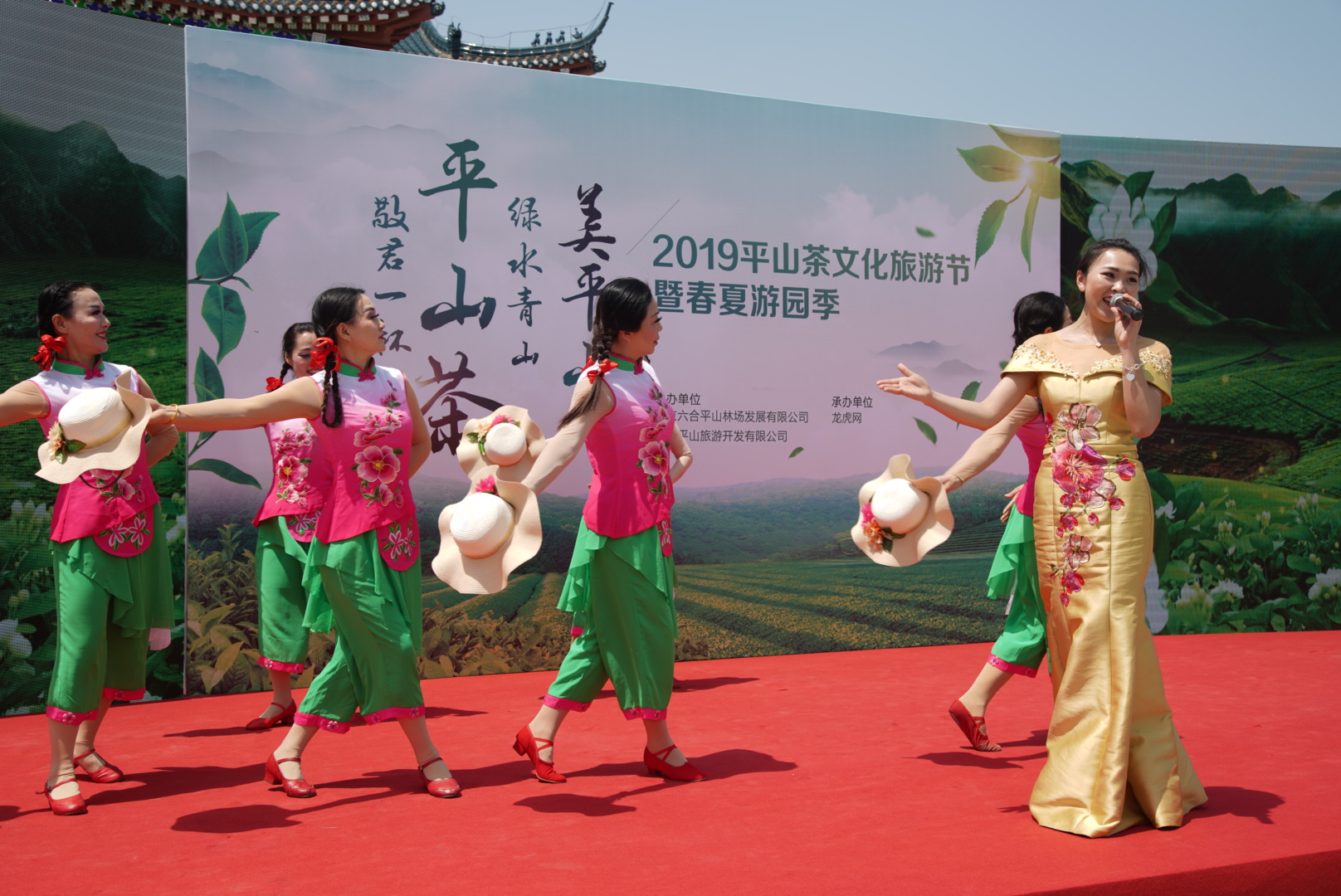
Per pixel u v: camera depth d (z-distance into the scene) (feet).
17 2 16.89
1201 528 23.82
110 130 17.65
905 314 22.50
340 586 11.11
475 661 19.57
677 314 20.84
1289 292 24.47
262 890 8.27
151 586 12.37
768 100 21.58
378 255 19.03
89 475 11.57
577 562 11.96
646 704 11.69
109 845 9.60
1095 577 10.03
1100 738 9.71
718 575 20.99
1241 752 12.72
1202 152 24.23
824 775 11.92
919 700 16.56
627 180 20.59
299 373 15.66
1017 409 12.01
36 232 17.10
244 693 18.26
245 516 18.33
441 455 19.35
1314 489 24.32
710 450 20.99
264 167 18.42
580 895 8.01
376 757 13.10
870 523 12.47
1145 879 8.30
